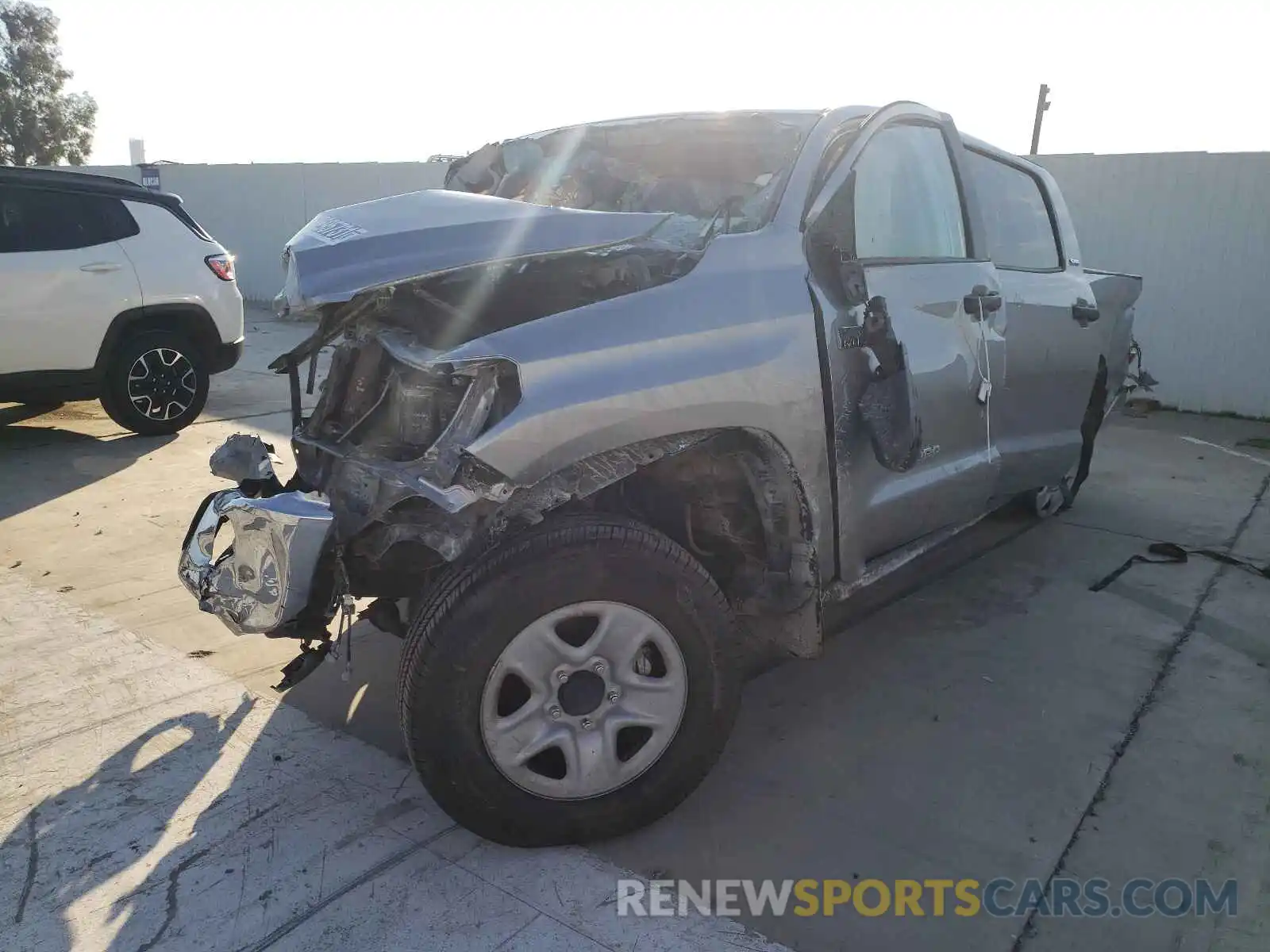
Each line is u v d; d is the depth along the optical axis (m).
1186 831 2.59
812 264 2.88
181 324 7.21
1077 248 4.88
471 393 2.34
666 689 2.53
